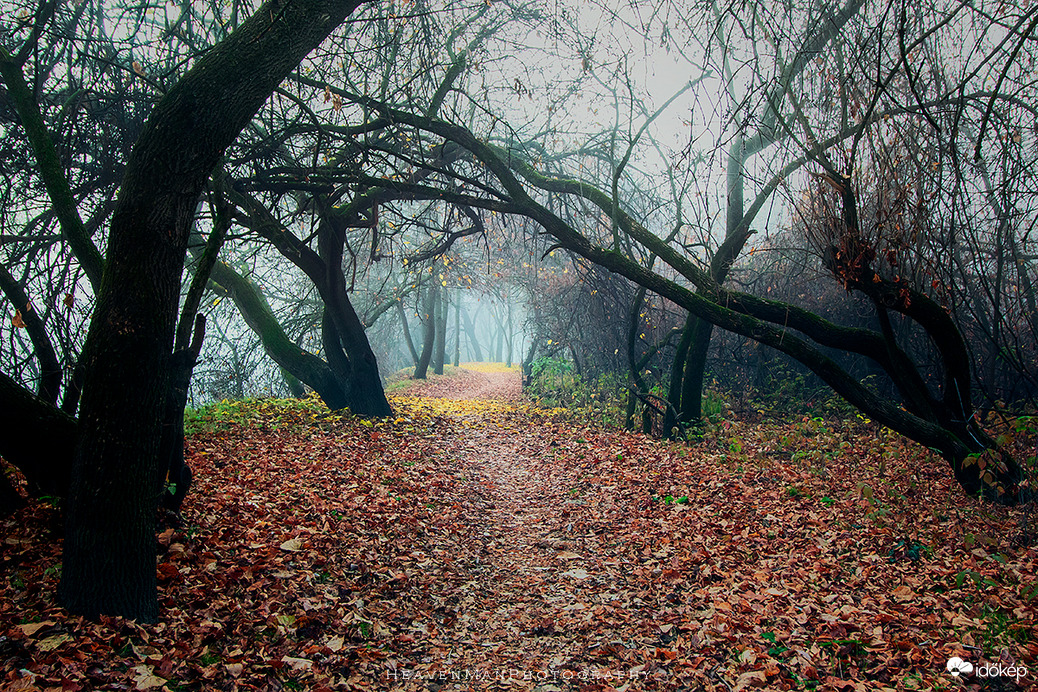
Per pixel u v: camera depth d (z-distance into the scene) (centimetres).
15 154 772
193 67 428
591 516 762
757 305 909
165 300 426
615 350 1798
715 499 763
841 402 1333
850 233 734
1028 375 878
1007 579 509
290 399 1572
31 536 496
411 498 783
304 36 448
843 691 382
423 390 2697
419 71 1002
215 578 483
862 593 505
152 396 422
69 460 455
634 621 492
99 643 374
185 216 429
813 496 745
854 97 712
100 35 909
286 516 639
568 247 948
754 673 403
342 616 468
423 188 966
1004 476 714
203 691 357
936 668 397
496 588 575
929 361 1202
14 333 696
